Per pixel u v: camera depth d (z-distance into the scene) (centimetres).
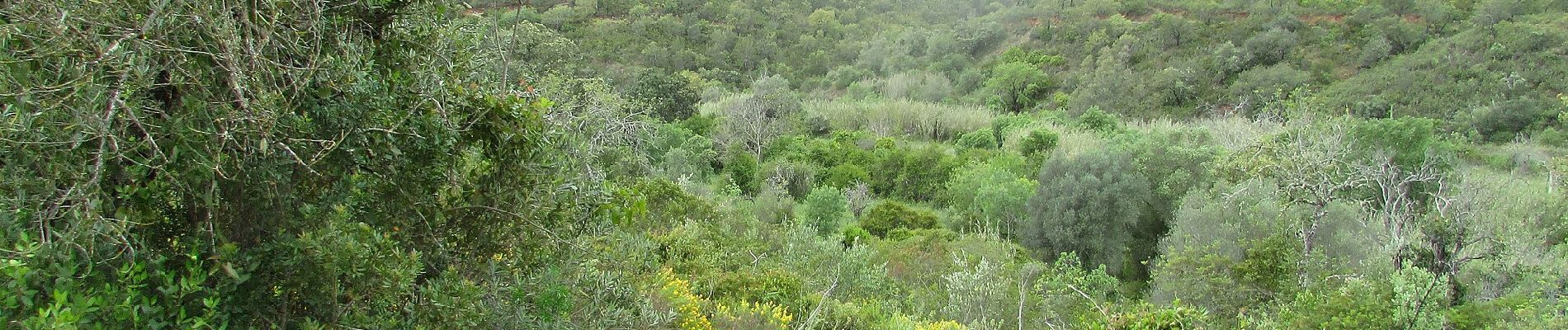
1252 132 2106
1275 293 936
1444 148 1642
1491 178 1572
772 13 6769
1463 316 721
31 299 235
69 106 238
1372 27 4509
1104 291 1172
